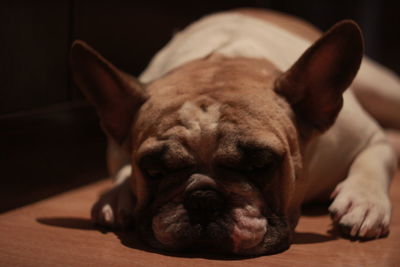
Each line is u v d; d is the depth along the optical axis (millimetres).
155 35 3934
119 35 3604
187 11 4207
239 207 2070
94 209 2539
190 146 2102
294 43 3166
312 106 2320
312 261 2088
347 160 2785
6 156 2859
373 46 6156
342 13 5844
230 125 2086
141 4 3766
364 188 2490
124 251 2170
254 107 2146
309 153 2523
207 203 2047
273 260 2076
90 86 2428
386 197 2482
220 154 2064
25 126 2977
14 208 2861
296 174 2260
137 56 3781
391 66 6391
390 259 2139
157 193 2195
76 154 3350
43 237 2354
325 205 2898
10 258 2100
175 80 2365
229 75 2326
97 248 2209
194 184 2062
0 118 2830
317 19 5750
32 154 3020
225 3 4594
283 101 2254
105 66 2334
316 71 2262
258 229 2072
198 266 2006
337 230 2482
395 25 6254
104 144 3600
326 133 2631
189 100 2186
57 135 3207
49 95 3178
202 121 2109
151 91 2357
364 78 3713
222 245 2061
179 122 2137
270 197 2141
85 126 3426
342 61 2264
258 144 2059
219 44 2848
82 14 3311
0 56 2826
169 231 2098
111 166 2943
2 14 2809
